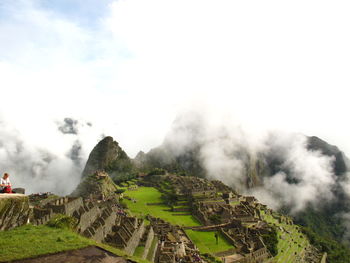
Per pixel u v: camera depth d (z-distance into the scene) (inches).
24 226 1204.5
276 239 4827.8
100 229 2377.0
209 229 4584.2
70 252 975.6
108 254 1008.2
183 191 6732.3
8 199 1143.6
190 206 5713.6
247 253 3826.3
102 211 3240.7
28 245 978.1
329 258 6491.1
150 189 7800.2
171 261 2667.3
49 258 911.0
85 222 2524.6
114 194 6358.3
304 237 6766.7
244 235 4370.1
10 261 855.7
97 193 5876.0
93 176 7317.9
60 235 1125.7
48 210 2201.0
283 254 4749.0
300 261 5098.4
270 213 7367.1
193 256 3159.5
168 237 3511.3
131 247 2459.4
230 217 5014.8
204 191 6402.6
